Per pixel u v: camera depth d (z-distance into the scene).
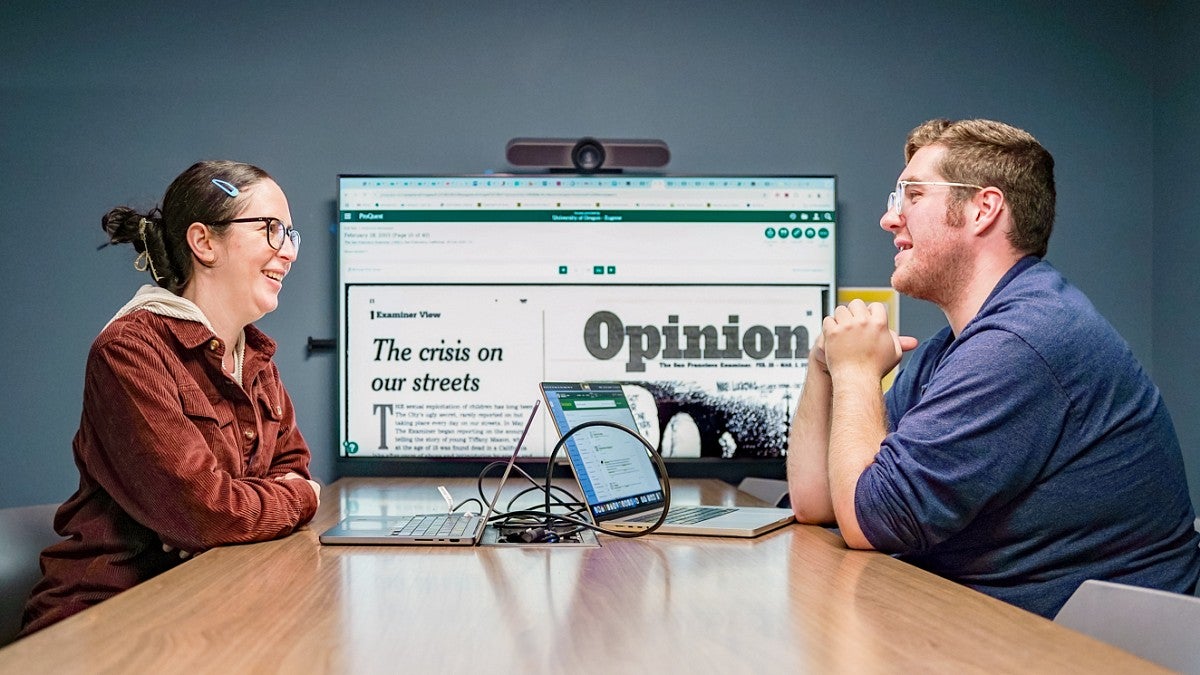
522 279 2.93
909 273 1.73
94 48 2.97
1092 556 1.47
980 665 0.81
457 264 2.93
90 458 1.62
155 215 1.85
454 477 2.93
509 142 2.97
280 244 1.82
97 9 2.98
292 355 2.98
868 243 3.05
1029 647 0.87
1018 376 1.44
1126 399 1.49
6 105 2.95
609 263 2.94
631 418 1.95
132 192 2.96
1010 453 1.42
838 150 3.06
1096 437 1.46
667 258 2.95
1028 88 3.09
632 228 2.95
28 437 2.91
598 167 2.95
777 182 2.97
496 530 1.65
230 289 1.79
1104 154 3.09
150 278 2.96
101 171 2.96
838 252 3.03
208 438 1.68
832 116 3.07
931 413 1.47
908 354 3.01
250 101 3.00
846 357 1.67
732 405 2.95
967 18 3.09
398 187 2.94
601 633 0.94
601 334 2.94
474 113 3.03
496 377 2.93
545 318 2.93
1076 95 3.09
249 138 3.00
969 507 1.43
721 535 1.62
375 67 3.02
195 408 1.66
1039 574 1.49
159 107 2.98
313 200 3.00
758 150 3.06
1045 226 1.69
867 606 1.06
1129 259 3.09
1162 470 1.50
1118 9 3.10
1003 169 1.66
